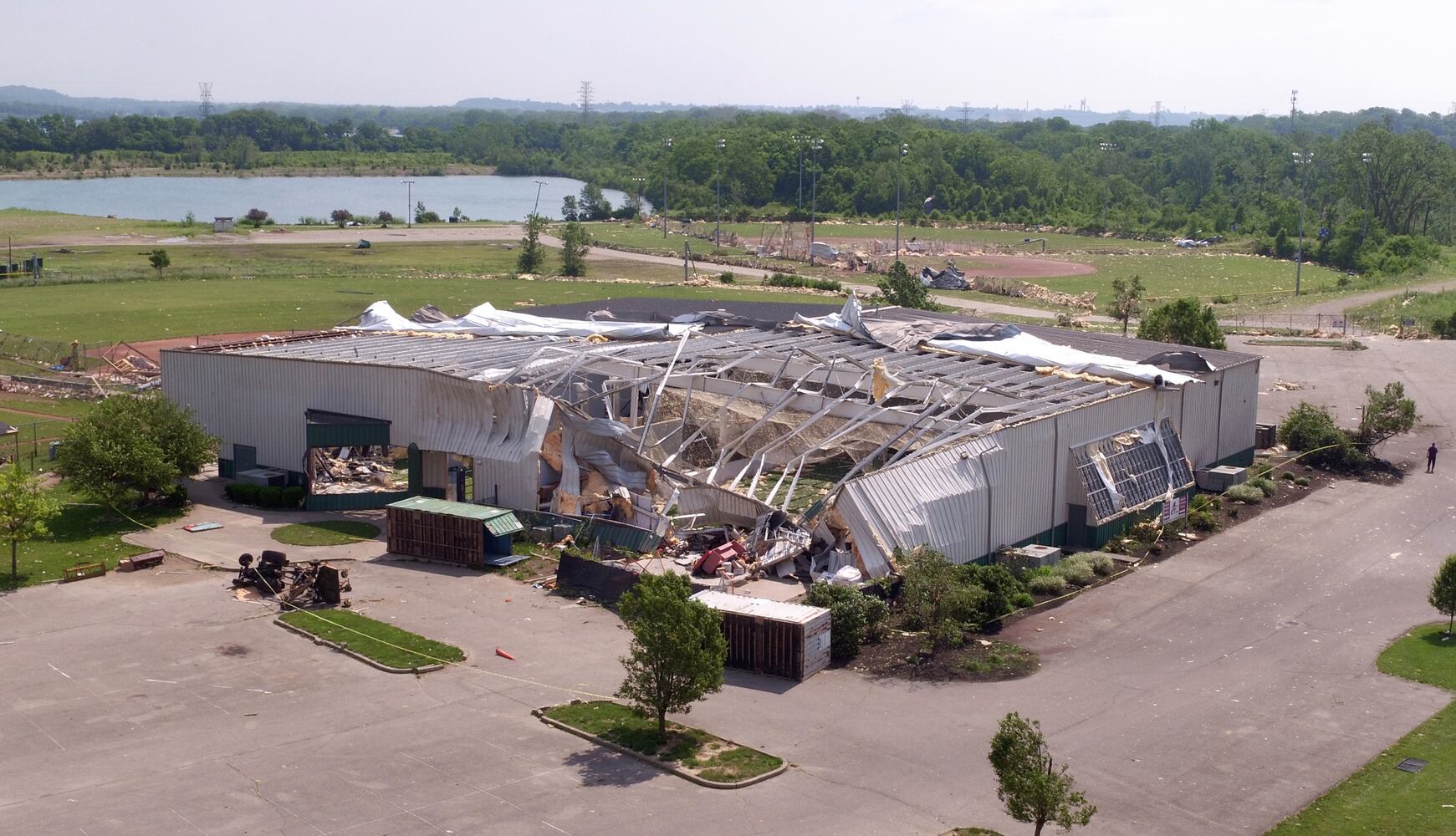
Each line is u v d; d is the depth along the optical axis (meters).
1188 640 39.91
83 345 86.75
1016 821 28.16
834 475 54.53
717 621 31.52
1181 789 29.89
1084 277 145.38
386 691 35.25
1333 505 56.34
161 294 112.56
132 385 74.75
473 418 51.75
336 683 35.75
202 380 58.44
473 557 45.81
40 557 46.50
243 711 33.78
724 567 43.50
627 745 31.59
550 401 50.44
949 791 29.67
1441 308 113.25
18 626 39.84
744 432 57.81
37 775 30.06
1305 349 95.12
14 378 76.88
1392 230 186.00
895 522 42.72
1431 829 27.83
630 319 77.25
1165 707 34.69
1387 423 62.78
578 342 63.88
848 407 53.66
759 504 46.16
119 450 50.38
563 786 29.64
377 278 128.00
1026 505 47.88
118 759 30.94
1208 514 53.09
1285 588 45.22
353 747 31.69
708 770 30.30
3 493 43.88
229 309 104.06
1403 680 36.75
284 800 28.86
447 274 133.00
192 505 53.81
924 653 38.34
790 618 36.56
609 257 156.12
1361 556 49.03
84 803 28.66
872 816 28.39
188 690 35.19
